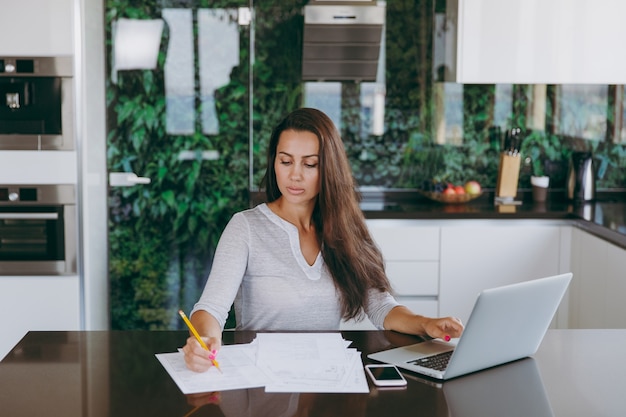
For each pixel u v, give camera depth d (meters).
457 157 4.66
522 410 1.65
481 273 4.14
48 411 1.63
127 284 4.56
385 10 4.55
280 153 2.28
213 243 4.57
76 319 4.08
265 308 2.29
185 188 4.54
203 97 4.50
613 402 1.70
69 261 4.05
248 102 4.51
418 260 4.12
